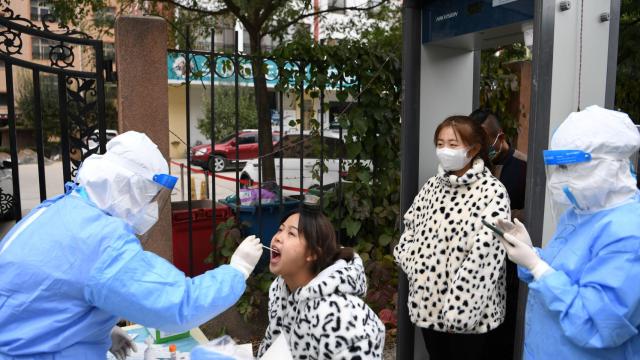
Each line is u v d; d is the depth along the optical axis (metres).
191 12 6.35
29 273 1.44
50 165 17.34
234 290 1.63
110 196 1.57
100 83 3.17
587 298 1.43
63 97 3.15
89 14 6.24
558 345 1.58
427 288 2.36
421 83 2.97
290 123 3.99
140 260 1.49
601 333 1.40
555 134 1.62
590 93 2.30
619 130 1.48
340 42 3.91
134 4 6.16
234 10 5.07
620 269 1.39
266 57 3.65
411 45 2.93
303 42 3.72
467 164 2.39
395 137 4.14
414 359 3.00
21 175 14.35
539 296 1.63
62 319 1.47
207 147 11.13
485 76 4.38
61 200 1.61
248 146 11.84
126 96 3.11
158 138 3.20
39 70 3.10
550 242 1.76
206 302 1.55
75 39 3.12
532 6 2.30
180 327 1.53
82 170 1.60
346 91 3.88
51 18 3.09
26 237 1.51
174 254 3.78
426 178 3.04
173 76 3.70
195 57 3.74
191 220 3.54
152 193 1.65
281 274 1.72
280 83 3.72
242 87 11.54
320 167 3.90
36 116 3.13
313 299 1.60
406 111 2.96
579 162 1.49
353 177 4.08
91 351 1.57
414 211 2.62
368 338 1.56
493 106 4.45
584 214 1.59
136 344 2.26
